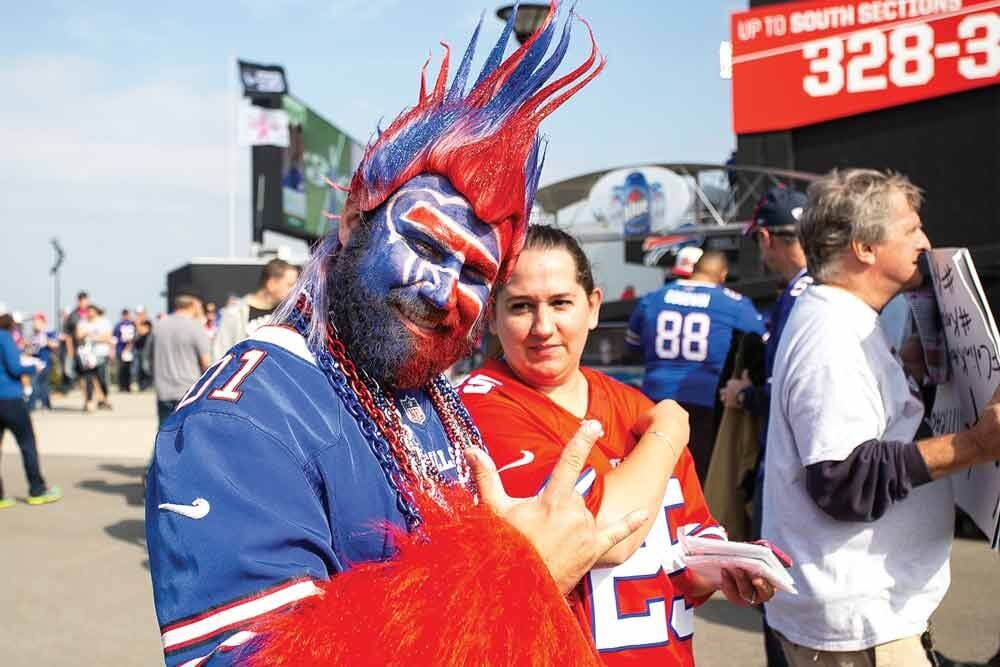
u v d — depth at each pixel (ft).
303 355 4.01
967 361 7.32
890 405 7.01
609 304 30.30
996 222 25.81
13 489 28.73
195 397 3.80
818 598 7.00
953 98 26.30
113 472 32.09
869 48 27.02
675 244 38.42
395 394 4.38
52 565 19.30
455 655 3.27
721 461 12.72
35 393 56.70
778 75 28.02
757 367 12.88
